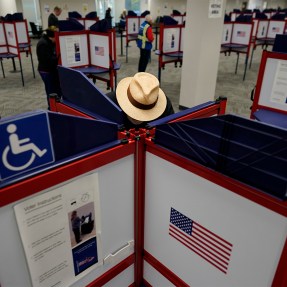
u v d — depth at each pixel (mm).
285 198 638
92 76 3736
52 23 4145
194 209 864
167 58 4758
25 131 640
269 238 706
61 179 734
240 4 17688
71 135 736
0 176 634
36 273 803
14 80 5684
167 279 1110
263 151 645
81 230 870
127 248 1081
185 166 828
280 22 6980
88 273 978
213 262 887
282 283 729
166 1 14352
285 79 1846
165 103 1573
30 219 717
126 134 892
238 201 732
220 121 701
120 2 14312
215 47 3918
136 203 1021
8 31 5051
